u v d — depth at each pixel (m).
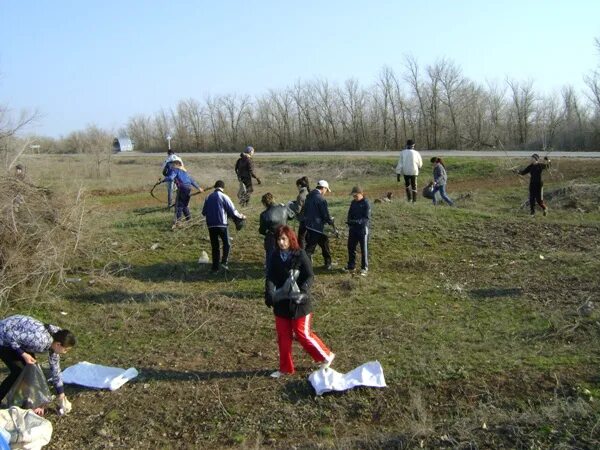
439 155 33.72
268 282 6.62
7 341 5.58
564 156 28.61
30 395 5.66
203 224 13.08
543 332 7.43
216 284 10.16
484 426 5.31
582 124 41.19
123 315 8.66
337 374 6.29
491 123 50.25
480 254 11.42
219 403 6.04
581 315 7.82
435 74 51.03
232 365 6.96
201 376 6.69
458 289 9.42
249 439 5.48
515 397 5.86
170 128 67.06
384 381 6.19
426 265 10.95
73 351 7.56
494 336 7.40
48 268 9.51
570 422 5.26
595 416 5.31
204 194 22.17
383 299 9.10
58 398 5.96
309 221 10.25
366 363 6.52
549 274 9.91
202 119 65.06
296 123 59.16
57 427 5.78
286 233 6.45
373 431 5.50
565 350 6.84
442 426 5.43
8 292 8.95
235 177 30.86
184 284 10.20
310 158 36.34
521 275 10.02
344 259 11.32
